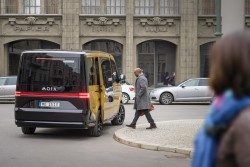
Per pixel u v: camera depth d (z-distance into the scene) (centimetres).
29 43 3147
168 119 1777
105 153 1020
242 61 218
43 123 1228
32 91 1236
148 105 1339
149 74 3206
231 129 212
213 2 3123
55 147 1100
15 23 3073
